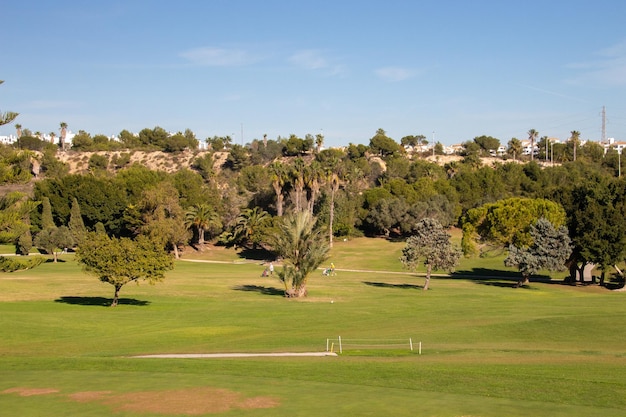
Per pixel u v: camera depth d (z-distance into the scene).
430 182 145.88
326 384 21.89
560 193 91.81
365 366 26.20
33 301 53.44
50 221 118.31
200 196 132.12
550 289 72.94
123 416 17.45
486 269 99.94
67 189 126.94
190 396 19.75
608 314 45.75
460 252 70.25
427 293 65.81
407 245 69.75
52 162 190.38
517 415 17.83
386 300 58.19
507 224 82.81
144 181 138.12
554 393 20.98
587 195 83.56
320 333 38.44
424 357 29.61
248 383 21.92
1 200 53.34
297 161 116.44
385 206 130.50
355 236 135.12
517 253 74.56
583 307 52.00
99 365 26.19
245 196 140.00
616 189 81.38
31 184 141.25
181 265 103.88
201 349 32.59
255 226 116.31
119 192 129.88
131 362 27.08
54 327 40.06
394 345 33.75
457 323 42.31
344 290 68.00
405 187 142.88
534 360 28.50
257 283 74.19
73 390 20.66
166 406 18.50
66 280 71.62
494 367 26.25
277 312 48.53
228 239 127.06
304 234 61.50
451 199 141.75
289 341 35.38
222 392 20.34
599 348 33.06
